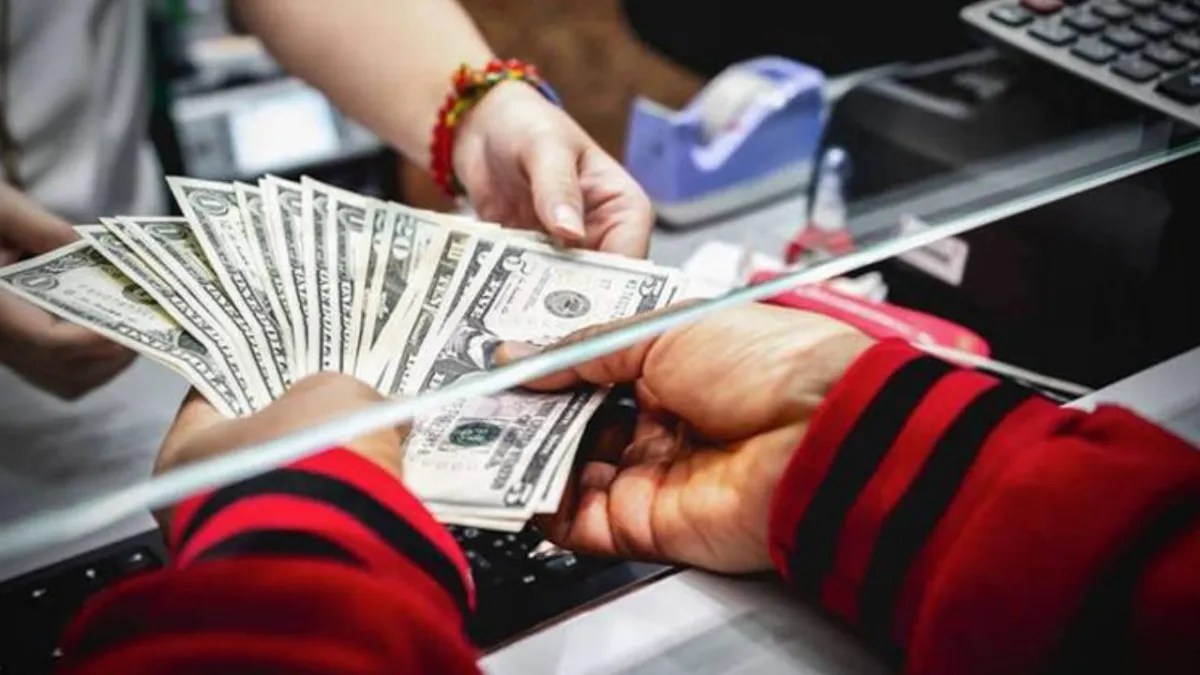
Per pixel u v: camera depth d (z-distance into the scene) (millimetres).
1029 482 500
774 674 597
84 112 1172
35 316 808
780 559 618
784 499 603
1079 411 576
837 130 1068
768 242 1110
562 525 694
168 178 858
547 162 968
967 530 509
